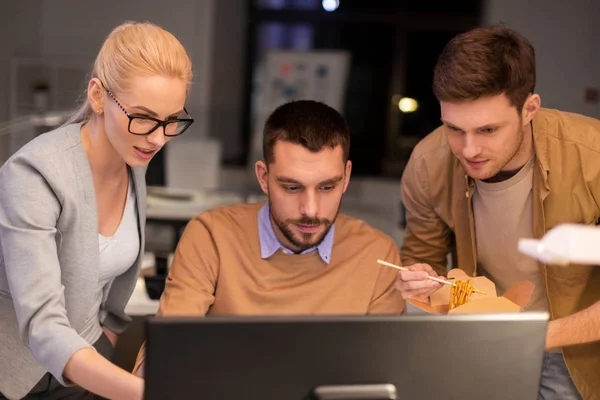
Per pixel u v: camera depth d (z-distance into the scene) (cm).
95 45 805
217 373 98
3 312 156
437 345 102
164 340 96
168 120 150
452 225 188
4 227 144
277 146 144
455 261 204
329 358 100
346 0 933
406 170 196
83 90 167
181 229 430
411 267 160
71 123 162
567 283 177
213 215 167
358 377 101
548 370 188
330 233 164
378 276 167
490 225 181
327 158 143
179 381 98
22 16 790
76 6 802
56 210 150
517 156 169
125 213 172
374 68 955
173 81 146
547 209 174
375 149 959
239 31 916
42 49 800
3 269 154
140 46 145
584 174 170
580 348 180
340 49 951
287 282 163
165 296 159
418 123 950
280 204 148
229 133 880
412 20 929
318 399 100
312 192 144
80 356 132
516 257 180
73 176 152
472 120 146
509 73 144
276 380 100
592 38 786
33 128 509
